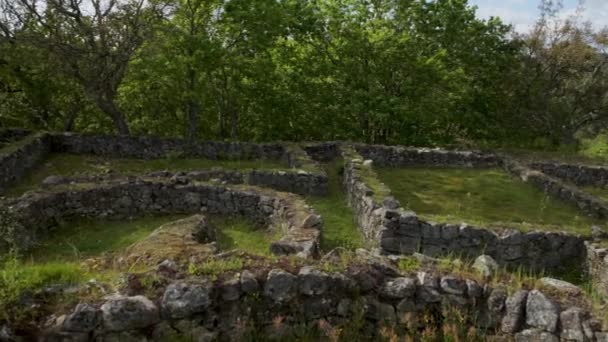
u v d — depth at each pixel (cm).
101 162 1591
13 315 439
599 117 2962
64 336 441
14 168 1263
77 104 2194
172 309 473
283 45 2092
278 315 509
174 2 1741
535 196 1445
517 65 2575
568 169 1806
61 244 902
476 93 2439
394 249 892
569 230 945
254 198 1059
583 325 491
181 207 1087
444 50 2089
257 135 2202
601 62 2825
